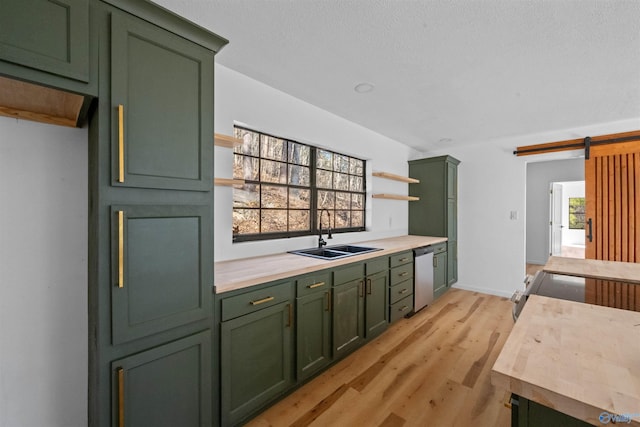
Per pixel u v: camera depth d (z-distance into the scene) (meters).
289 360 1.86
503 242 4.03
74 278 1.43
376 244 3.28
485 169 4.17
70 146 1.42
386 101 2.70
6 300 1.27
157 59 1.25
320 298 2.07
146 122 1.22
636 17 1.49
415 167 4.36
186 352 1.36
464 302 3.78
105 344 1.12
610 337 0.83
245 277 1.63
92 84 1.08
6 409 1.28
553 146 3.60
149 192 1.25
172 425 1.31
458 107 2.81
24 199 1.31
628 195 3.12
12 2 0.92
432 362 2.31
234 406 1.55
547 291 1.42
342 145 3.18
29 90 1.03
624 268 1.95
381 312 2.74
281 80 2.31
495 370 0.66
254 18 1.57
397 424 1.65
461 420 1.68
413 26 1.61
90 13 1.08
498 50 1.83
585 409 0.55
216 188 2.11
